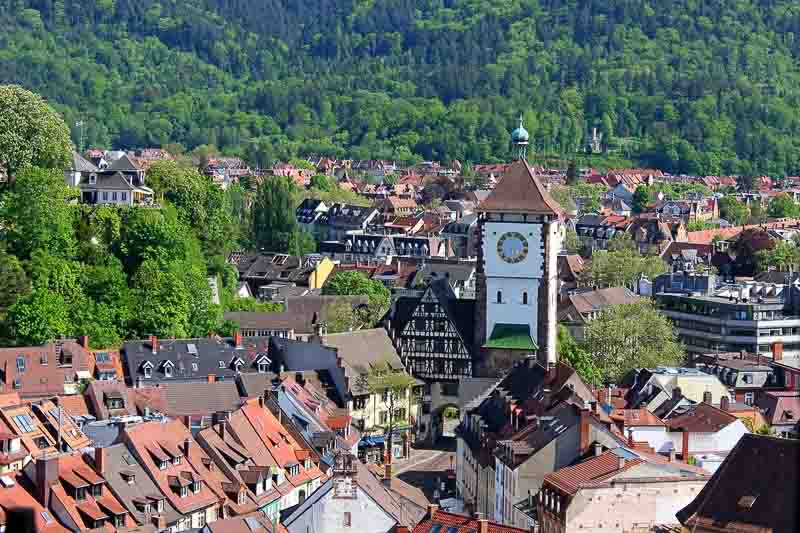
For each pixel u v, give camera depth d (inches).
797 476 3193.9
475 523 6806.1
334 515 7470.5
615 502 6899.6
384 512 7504.9
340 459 7593.5
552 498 7106.3
